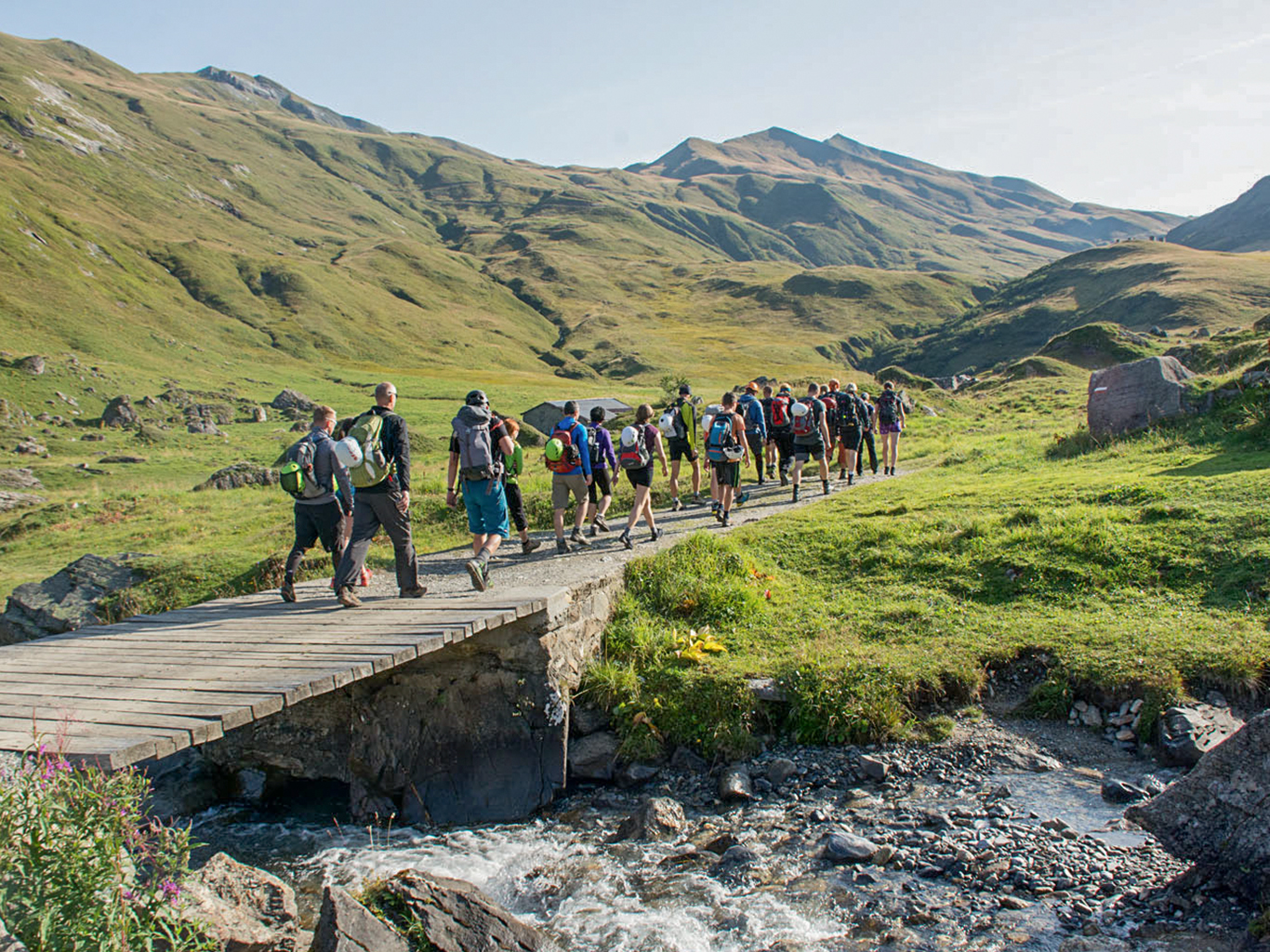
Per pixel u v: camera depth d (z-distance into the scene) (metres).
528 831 7.57
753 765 7.92
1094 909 5.30
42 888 3.62
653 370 139.25
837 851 6.31
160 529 21.08
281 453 48.41
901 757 7.66
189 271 135.88
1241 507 10.36
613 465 13.37
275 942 4.86
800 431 15.34
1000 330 150.25
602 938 5.65
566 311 196.12
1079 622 8.89
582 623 9.29
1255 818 4.99
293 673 6.68
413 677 8.60
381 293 166.12
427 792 8.37
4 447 47.09
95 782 4.01
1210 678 7.57
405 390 85.81
